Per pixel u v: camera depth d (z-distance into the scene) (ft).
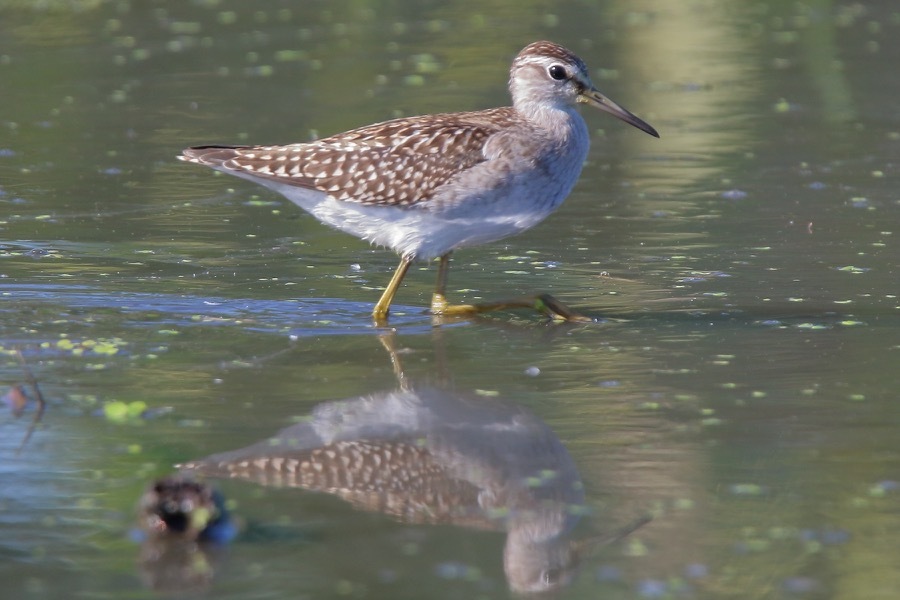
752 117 69.77
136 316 41.09
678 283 44.78
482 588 24.41
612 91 75.66
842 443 30.71
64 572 25.00
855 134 65.98
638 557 25.67
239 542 26.27
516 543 26.27
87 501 27.89
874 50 83.61
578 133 43.45
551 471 29.55
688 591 24.32
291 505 27.91
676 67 81.00
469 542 26.30
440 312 42.06
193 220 53.21
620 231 51.55
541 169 41.81
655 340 38.83
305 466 29.73
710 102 73.10
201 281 45.11
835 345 37.81
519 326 40.63
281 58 82.64
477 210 41.27
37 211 53.83
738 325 40.01
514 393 34.42
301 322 40.88
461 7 97.55
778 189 56.90
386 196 40.93
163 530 26.50
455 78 77.25
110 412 32.63
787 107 71.72
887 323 39.81
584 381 35.27
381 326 40.63
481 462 29.99
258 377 35.63
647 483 28.86
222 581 24.67
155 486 26.78
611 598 24.12
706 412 32.78
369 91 74.54
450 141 40.93
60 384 34.83
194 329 39.91
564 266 47.32
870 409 32.73
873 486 28.45
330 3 98.43
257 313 41.73
